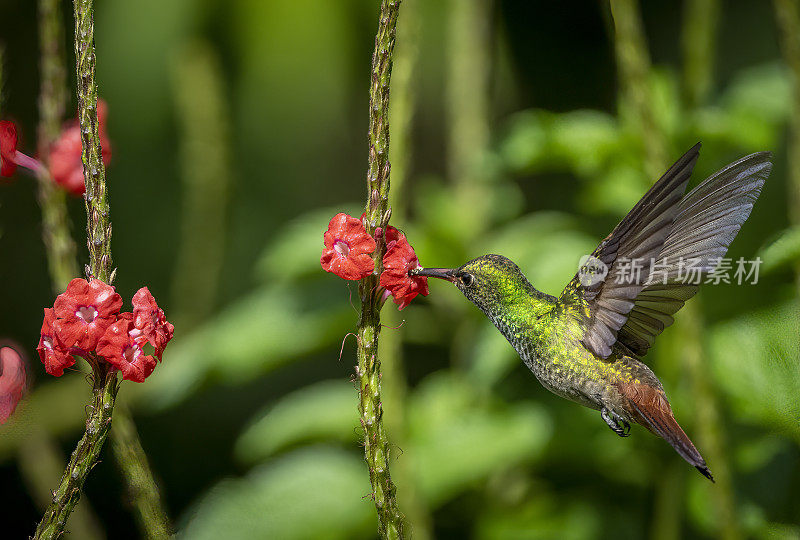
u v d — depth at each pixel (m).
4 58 2.39
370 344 2.34
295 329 2.53
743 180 2.38
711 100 2.56
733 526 2.44
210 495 2.53
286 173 3.07
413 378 2.85
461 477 2.49
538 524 2.51
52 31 2.38
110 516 2.75
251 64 2.60
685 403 2.49
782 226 2.53
